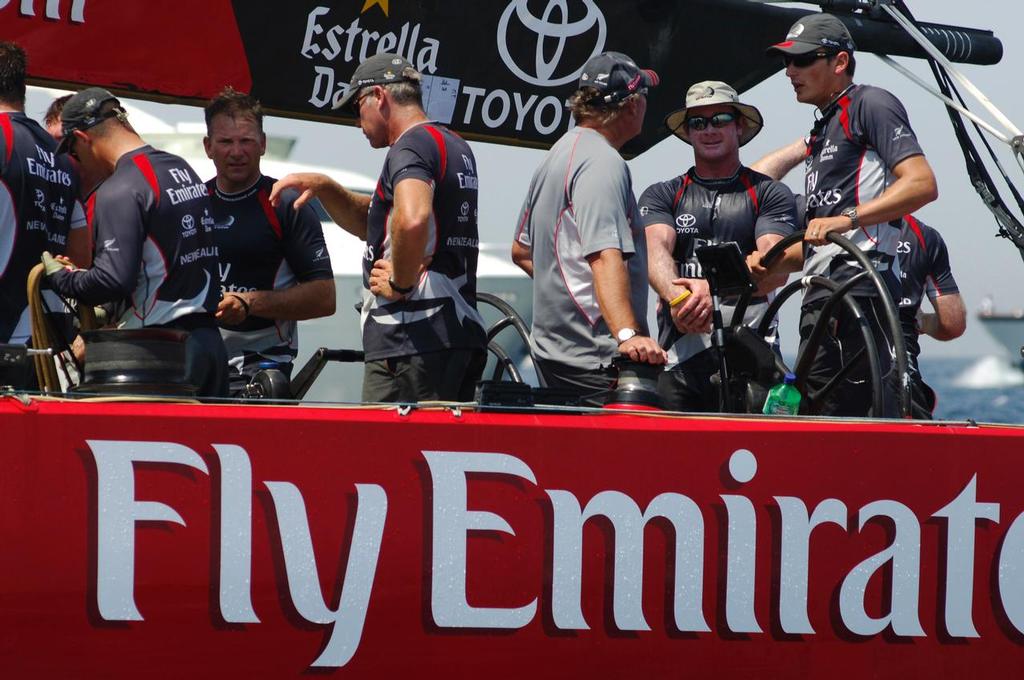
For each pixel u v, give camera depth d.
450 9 16.58
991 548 10.98
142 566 9.09
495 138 17.20
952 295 19.34
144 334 9.79
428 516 9.71
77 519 8.97
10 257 11.34
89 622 8.97
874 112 13.80
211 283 11.98
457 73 16.80
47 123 15.36
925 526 10.81
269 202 14.48
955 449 10.94
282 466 9.41
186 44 15.30
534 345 12.91
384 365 12.26
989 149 16.06
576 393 10.64
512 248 14.52
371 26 16.19
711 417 10.42
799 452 10.55
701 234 15.60
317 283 14.62
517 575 9.88
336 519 9.51
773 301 13.29
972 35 18.58
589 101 12.52
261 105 15.55
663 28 17.78
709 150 15.42
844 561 10.61
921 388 16.92
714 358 15.07
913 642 10.75
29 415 8.93
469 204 12.41
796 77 14.38
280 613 9.37
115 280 11.07
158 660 9.09
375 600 9.57
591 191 12.02
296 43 15.83
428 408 9.83
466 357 12.37
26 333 11.50
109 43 14.91
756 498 10.42
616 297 11.70
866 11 17.72
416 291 12.16
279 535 9.38
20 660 8.82
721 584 10.31
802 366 12.69
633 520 10.14
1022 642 11.02
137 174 11.46
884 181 13.93
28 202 11.41
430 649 9.69
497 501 9.86
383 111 12.48
